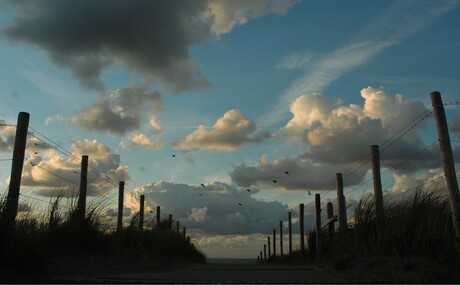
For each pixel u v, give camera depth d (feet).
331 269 53.01
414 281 33.40
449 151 39.83
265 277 41.39
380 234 50.08
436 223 41.24
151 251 65.31
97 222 53.16
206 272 50.55
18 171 38.58
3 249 34.40
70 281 32.89
